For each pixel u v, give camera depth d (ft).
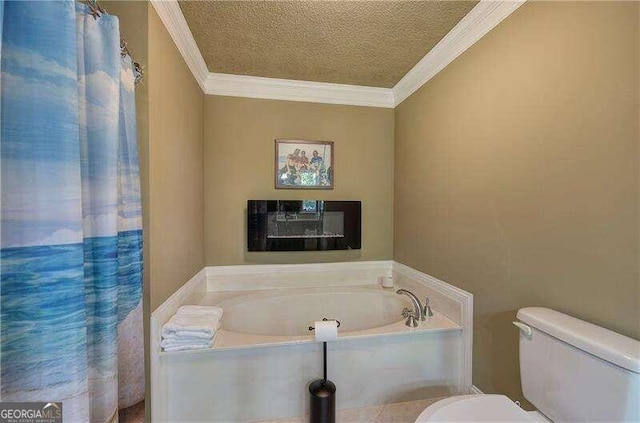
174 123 5.15
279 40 5.73
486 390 4.91
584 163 3.31
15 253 2.25
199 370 4.77
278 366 5.08
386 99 8.32
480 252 5.03
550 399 3.24
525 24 4.09
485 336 4.92
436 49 5.96
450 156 5.85
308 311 7.48
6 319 2.25
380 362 5.41
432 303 6.48
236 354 4.90
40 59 2.31
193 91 6.36
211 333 4.80
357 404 5.36
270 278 7.90
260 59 6.47
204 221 7.47
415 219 7.25
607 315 3.08
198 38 5.65
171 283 5.06
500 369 4.60
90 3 3.05
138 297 3.80
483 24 4.83
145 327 4.27
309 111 7.97
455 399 3.56
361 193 8.34
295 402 5.16
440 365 5.59
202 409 4.81
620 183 2.96
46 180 2.32
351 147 8.23
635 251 2.84
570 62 3.47
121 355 3.60
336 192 8.20
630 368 2.50
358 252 8.38
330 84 7.78
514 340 4.33
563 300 3.57
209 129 7.45
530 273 4.04
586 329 3.04
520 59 4.17
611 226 3.04
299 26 5.28
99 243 3.06
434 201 6.42
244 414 4.97
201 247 7.14
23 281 2.28
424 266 6.85
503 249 4.52
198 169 6.81
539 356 3.39
